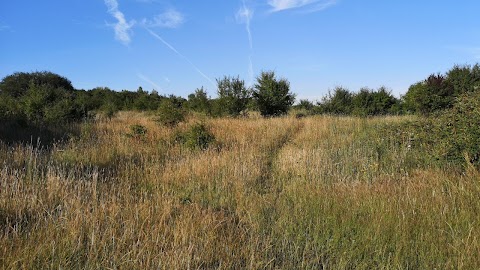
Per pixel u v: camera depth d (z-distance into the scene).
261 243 4.26
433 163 7.00
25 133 11.74
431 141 7.95
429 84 18.02
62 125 14.13
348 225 4.48
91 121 17.00
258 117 21.92
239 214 5.19
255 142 10.86
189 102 23.50
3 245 3.55
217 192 6.31
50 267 3.34
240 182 6.70
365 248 3.97
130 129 12.34
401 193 5.43
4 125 12.73
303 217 4.91
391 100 25.84
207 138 10.23
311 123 15.13
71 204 4.70
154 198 5.47
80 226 4.10
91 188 5.53
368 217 4.66
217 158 8.24
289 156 8.55
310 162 7.82
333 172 7.29
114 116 23.38
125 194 5.58
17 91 40.09
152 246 3.79
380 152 8.46
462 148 6.61
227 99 22.75
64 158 7.81
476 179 5.67
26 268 3.27
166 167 7.62
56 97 18.08
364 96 26.00
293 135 13.26
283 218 4.88
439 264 3.57
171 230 4.23
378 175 7.04
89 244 3.78
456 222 4.34
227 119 18.42
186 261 3.54
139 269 3.40
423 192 5.40
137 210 4.57
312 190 6.04
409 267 3.65
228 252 3.88
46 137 11.50
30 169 6.19
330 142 10.95
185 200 5.91
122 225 4.35
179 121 14.77
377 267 3.67
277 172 7.81
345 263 3.70
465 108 7.25
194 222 4.54
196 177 7.08
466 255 3.63
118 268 3.44
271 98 24.08
